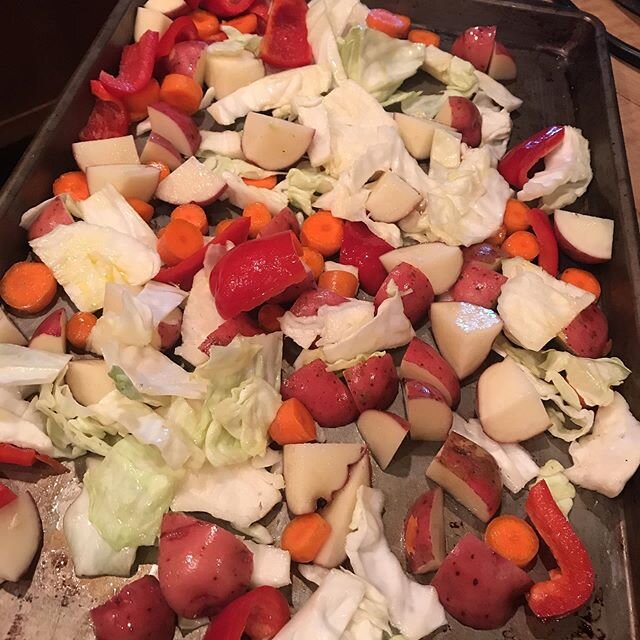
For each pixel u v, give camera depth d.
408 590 0.33
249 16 0.53
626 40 0.57
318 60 0.50
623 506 0.36
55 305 0.40
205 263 0.40
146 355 0.37
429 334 0.41
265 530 0.34
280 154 0.46
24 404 0.36
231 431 0.35
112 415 0.35
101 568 0.33
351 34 0.49
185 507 0.34
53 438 0.35
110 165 0.44
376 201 0.43
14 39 0.59
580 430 0.37
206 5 0.53
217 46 0.49
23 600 0.32
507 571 0.32
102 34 0.48
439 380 0.37
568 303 0.39
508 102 0.51
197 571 0.31
